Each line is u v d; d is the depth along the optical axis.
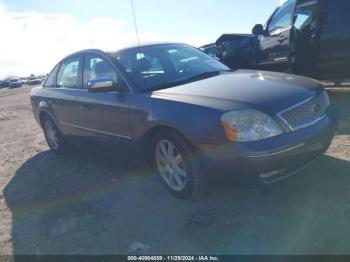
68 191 4.11
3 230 3.43
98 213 3.44
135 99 3.52
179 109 3.06
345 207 2.84
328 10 5.89
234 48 7.90
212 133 2.82
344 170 3.44
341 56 5.92
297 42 6.34
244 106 2.81
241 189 3.39
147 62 4.00
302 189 3.22
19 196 4.22
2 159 6.00
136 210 3.36
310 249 2.43
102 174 4.46
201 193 3.24
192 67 4.19
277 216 2.88
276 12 7.30
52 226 3.36
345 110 5.63
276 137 2.74
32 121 10.10
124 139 3.80
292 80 3.38
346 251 2.36
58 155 5.68
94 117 4.18
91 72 4.33
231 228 2.82
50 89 5.33
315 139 2.93
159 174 3.58
